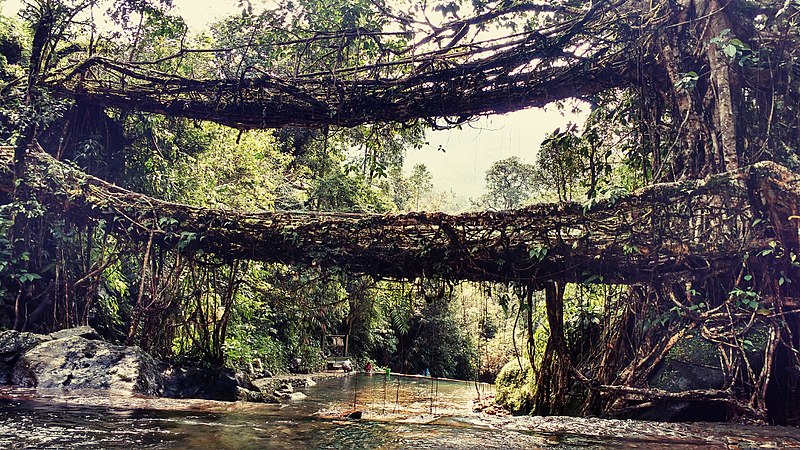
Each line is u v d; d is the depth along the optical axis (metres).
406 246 5.96
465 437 3.45
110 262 7.05
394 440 3.29
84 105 7.90
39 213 6.46
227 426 3.50
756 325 5.23
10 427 3.16
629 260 5.32
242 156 10.64
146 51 8.59
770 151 5.36
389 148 11.50
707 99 5.63
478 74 6.52
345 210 12.38
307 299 9.38
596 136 7.00
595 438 3.52
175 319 7.43
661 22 5.78
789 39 5.47
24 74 7.40
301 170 14.05
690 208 5.12
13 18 8.48
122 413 3.80
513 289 5.73
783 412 4.91
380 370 15.77
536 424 3.93
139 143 8.65
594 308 6.82
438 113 6.82
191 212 6.59
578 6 6.50
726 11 5.54
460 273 5.86
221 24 9.48
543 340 7.66
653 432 3.73
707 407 5.26
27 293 6.86
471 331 16.75
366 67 6.89
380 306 15.23
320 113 7.08
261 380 9.38
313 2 7.64
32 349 5.38
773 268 4.87
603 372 5.92
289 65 8.73
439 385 11.99
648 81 6.07
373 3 7.20
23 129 6.71
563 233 5.65
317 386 10.38
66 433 3.08
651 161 6.55
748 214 4.98
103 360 5.37
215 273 7.21
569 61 6.30
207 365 6.92
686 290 5.46
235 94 7.18
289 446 3.03
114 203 6.68
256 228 6.38
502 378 8.14
